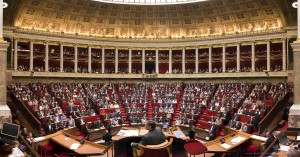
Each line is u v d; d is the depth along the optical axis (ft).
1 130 39.01
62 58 134.82
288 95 86.74
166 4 133.80
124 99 117.91
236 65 140.97
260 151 49.80
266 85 110.42
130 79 146.92
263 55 128.98
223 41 136.15
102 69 144.15
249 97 100.53
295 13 110.22
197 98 114.73
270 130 68.90
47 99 98.68
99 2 131.54
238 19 132.05
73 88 122.83
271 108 80.38
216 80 138.10
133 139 39.58
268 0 114.93
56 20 133.08
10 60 116.06
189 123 96.43
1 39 52.65
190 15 141.18
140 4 134.51
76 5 130.93
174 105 112.06
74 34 137.39
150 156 25.08
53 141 53.88
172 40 146.30
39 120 81.30
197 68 143.13
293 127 53.72
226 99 105.50
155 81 147.33
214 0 127.03
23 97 92.02
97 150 47.91
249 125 77.66
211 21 139.85
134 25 147.84
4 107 51.11
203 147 33.30
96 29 145.28
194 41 143.02
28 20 125.70
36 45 136.26
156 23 147.64
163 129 66.69
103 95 118.93
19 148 38.81
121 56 149.48
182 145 37.60
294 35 112.37
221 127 87.97
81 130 88.99
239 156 50.42
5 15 113.70
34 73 124.77
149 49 149.38
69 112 94.22
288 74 104.99
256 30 129.29
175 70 148.25
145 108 108.99
